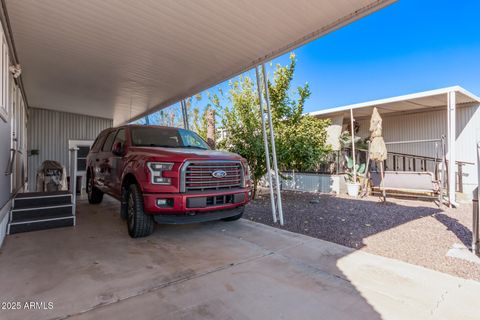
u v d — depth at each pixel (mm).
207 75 6359
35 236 4262
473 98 9109
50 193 5375
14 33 4324
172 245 3932
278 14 3855
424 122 10930
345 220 5645
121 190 4727
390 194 9078
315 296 2504
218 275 2934
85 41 4652
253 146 7879
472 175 9820
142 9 3713
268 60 5367
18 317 2102
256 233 4633
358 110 10852
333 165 10945
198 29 4273
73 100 8656
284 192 10602
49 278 2787
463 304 2381
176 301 2383
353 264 3279
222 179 4297
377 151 7879
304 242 4137
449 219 5762
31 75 6316
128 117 11578
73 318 2104
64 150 10586
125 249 3709
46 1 3494
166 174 3838
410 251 3775
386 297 2494
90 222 5223
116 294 2484
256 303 2369
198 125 16750
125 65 5750
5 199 4309
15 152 5164
